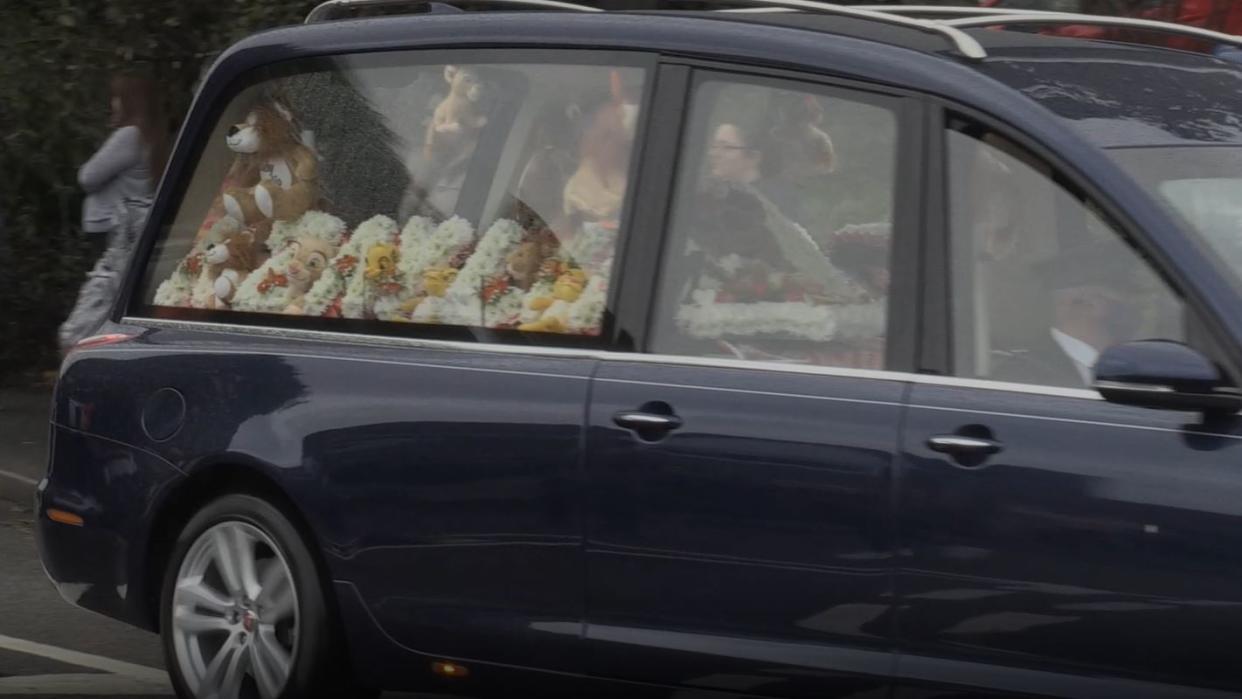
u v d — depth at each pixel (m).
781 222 6.86
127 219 13.92
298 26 8.23
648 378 6.92
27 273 18.22
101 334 8.47
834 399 6.57
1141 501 6.02
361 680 7.72
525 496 7.11
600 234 7.20
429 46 7.77
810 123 6.86
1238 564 5.88
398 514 7.39
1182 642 5.98
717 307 6.91
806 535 6.55
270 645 7.83
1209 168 6.55
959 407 6.37
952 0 12.27
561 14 7.54
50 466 8.57
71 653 9.86
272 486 7.82
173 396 8.04
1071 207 6.43
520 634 7.18
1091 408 6.21
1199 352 6.11
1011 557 6.21
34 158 17.64
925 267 6.57
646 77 7.22
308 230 7.94
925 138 6.65
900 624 6.42
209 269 8.19
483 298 7.42
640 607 6.92
